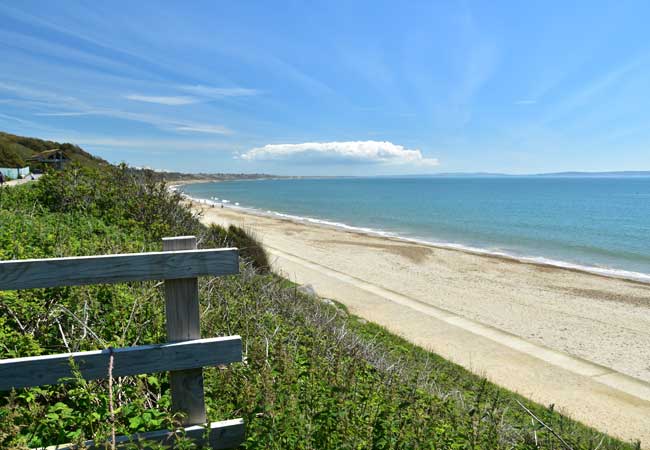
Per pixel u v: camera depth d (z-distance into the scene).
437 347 11.00
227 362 2.66
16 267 2.31
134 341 3.82
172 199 10.86
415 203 75.94
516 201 80.19
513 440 4.30
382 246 27.91
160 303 4.48
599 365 10.62
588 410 8.27
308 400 3.22
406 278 19.31
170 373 2.64
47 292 4.03
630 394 9.05
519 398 8.12
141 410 2.82
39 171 50.06
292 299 8.84
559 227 40.53
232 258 2.59
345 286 16.75
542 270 22.03
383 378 4.79
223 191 135.00
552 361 10.66
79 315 3.88
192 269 2.54
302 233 33.16
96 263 2.41
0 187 10.41
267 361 3.59
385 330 11.38
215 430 2.71
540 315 14.78
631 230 38.31
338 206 69.50
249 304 6.28
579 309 15.59
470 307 15.34
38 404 2.72
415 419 3.34
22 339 3.31
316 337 5.70
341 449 2.78
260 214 50.88
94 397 2.71
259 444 2.67
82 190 9.87
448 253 26.03
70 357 2.44
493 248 29.02
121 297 4.34
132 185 10.73
